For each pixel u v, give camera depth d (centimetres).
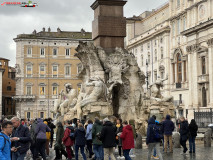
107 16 2323
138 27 8969
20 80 8481
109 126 1255
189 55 6150
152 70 7588
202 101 5872
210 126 2706
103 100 2125
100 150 1350
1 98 8831
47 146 1670
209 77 5594
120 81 2200
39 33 8894
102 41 2319
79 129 1412
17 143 1070
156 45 7394
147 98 2428
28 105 8469
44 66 8625
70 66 8744
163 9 7862
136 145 1923
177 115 6562
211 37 5519
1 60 9819
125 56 2270
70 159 1538
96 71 2236
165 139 1744
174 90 6706
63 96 2664
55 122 2592
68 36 8844
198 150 1892
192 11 6138
